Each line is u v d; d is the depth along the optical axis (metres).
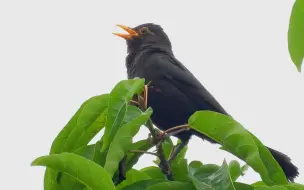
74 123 7.55
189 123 7.27
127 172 8.16
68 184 7.16
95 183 6.04
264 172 6.78
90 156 7.34
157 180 7.09
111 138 6.72
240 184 7.17
